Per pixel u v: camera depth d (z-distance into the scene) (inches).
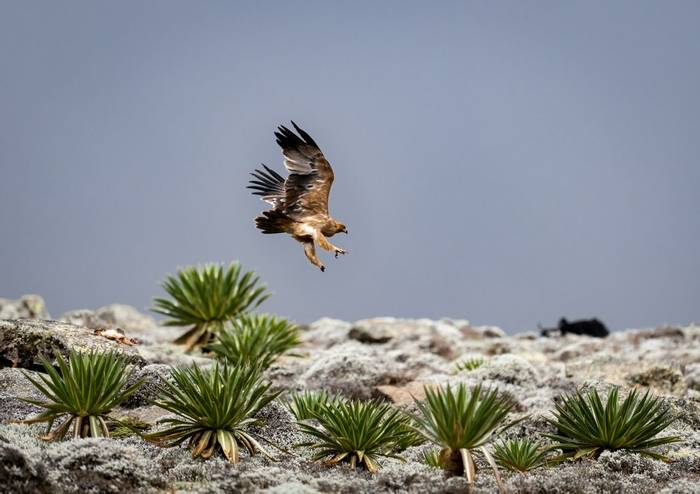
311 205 1270.9
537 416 1740.9
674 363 2581.2
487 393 1283.2
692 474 1444.4
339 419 1434.5
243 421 1428.4
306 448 1521.9
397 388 2098.9
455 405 1275.8
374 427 1418.6
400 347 3115.2
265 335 2406.5
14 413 1528.1
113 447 1267.2
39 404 1376.7
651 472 1417.3
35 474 1152.8
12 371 1700.3
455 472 1306.6
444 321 4160.9
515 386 2151.8
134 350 1847.9
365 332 3302.2
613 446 1492.4
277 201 1309.1
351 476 1344.7
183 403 1393.9
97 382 1389.0
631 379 2247.8
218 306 2610.7
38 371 1743.4
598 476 1378.0
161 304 2635.3
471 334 3907.5
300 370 2384.4
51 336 1756.9
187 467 1286.9
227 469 1294.3
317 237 1244.5
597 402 1501.0
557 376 2249.0
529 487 1295.5
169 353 2428.6
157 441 1396.4
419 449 1550.2
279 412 1611.7
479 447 1331.2
